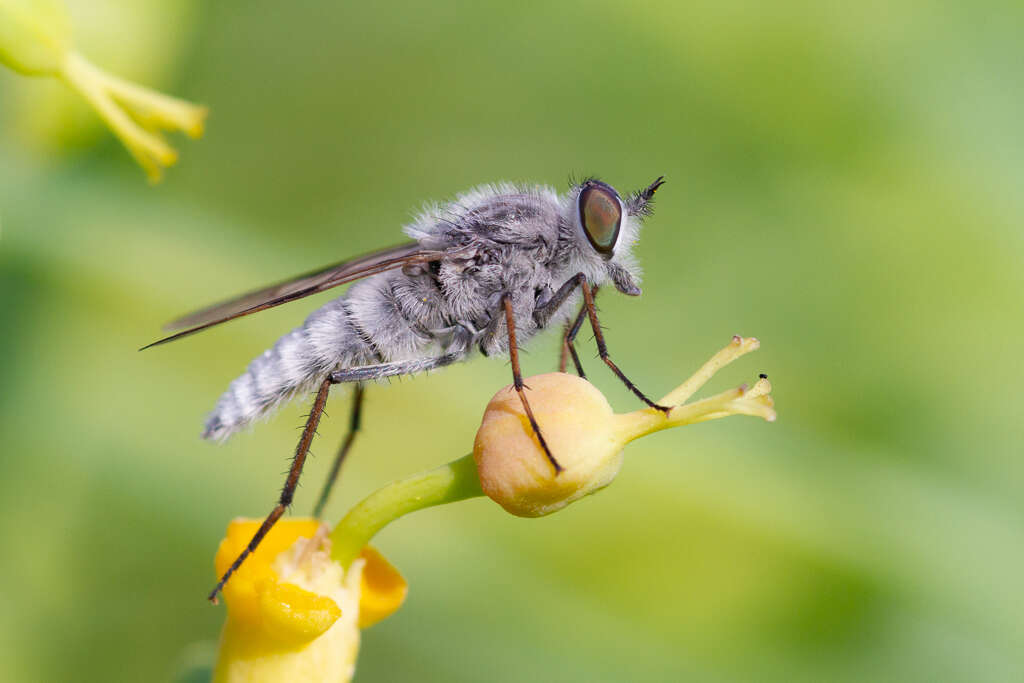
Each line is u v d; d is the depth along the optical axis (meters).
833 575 0.09
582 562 0.09
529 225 0.08
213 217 0.09
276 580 0.07
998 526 0.09
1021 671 0.09
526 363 0.09
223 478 0.09
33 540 0.09
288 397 0.08
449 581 0.09
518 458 0.07
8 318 0.09
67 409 0.09
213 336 0.09
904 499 0.09
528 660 0.09
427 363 0.08
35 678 0.09
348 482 0.09
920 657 0.09
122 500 0.09
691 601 0.09
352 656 0.07
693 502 0.09
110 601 0.09
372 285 0.08
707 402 0.07
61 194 0.09
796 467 0.09
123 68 0.08
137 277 0.09
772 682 0.09
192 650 0.08
